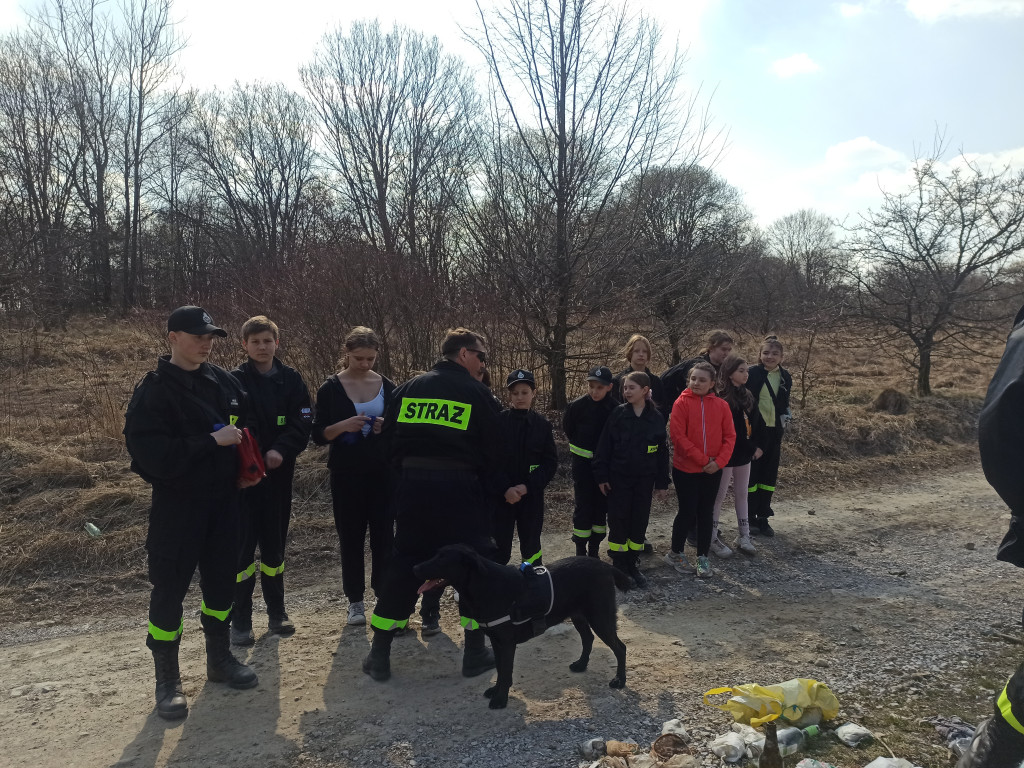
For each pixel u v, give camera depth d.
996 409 2.38
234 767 3.26
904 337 15.20
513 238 9.37
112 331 18.19
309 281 9.55
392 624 4.05
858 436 11.00
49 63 25.23
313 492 7.59
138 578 5.73
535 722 3.62
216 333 3.68
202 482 3.72
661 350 10.68
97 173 27.53
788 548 6.75
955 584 5.83
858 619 5.06
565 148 9.27
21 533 6.24
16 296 15.41
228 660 4.02
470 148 9.83
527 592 3.69
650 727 3.59
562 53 9.09
